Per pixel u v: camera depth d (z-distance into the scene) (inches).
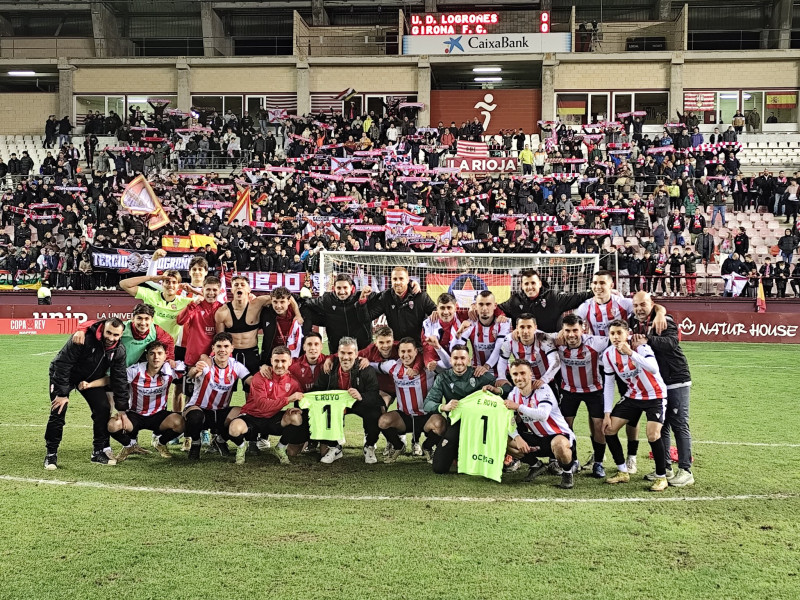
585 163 1093.1
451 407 297.4
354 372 316.2
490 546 217.3
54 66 1416.1
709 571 200.8
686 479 283.4
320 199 1018.7
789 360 655.8
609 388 288.0
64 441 349.7
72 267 938.7
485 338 329.7
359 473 301.3
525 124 1342.3
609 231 893.8
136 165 1117.7
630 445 301.7
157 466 308.2
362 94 1368.1
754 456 327.9
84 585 190.1
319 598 183.3
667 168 1041.5
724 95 1320.1
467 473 292.4
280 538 222.8
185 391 353.4
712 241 948.6
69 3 1456.7
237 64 1385.3
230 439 315.0
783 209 1048.8
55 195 1063.6
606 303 315.6
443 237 920.9
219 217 977.5
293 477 293.6
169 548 214.2
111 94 1413.6
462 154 1109.7
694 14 1453.0
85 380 304.7
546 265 506.0
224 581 192.7
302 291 409.7
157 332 335.9
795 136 1255.5
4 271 957.8
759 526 237.1
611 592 187.9
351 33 1440.7
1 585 189.9
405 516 244.2
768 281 861.2
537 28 1343.5
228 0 1460.4
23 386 503.8
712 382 534.3
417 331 344.8
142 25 1541.6
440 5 1428.4
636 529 233.1
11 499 258.5
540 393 290.5
